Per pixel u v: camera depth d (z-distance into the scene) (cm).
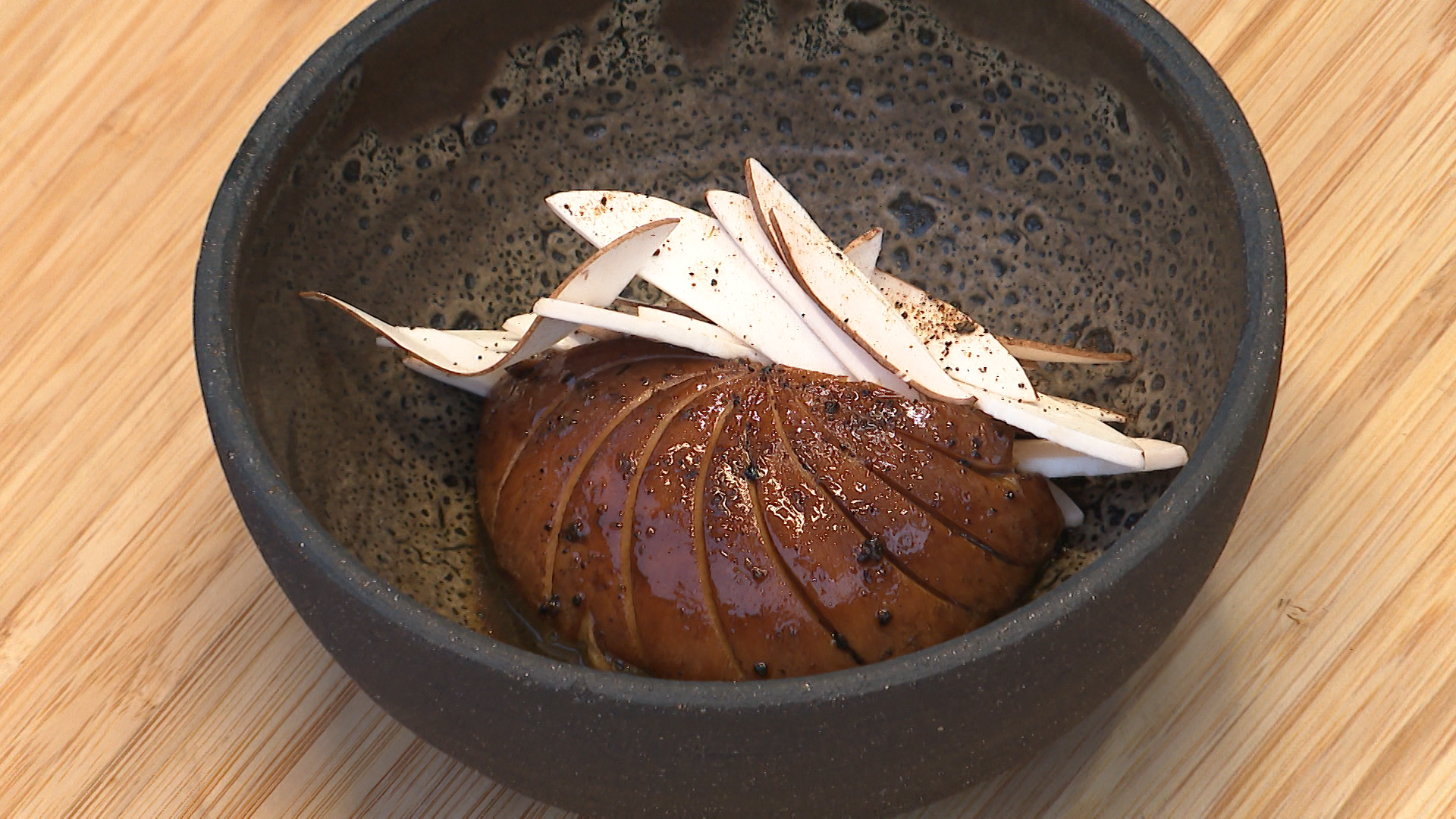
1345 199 43
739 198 40
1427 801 39
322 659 41
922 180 42
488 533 40
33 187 45
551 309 38
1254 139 37
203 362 36
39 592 42
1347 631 40
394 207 40
